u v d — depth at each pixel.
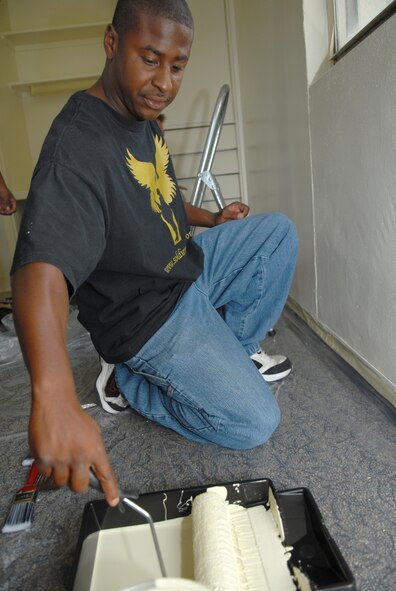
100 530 0.73
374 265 1.11
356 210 1.18
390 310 1.05
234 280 1.21
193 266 1.10
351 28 1.25
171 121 2.70
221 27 2.58
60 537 0.79
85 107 0.79
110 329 0.96
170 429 1.12
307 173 1.54
